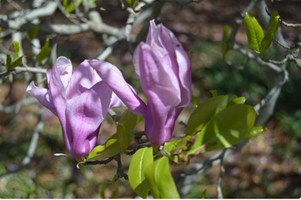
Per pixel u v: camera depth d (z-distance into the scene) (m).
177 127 2.16
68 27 0.99
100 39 1.34
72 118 0.49
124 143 0.51
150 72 0.46
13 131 2.14
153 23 0.46
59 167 1.98
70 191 1.87
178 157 0.48
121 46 3.01
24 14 0.93
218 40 3.17
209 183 1.97
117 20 3.46
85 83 0.49
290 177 2.02
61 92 0.49
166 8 3.73
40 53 0.75
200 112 0.50
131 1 0.62
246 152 2.17
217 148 0.48
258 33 0.57
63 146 2.11
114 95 0.52
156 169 0.46
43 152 2.04
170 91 0.46
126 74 2.60
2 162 1.92
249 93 2.35
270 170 2.07
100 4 3.62
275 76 0.99
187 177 0.99
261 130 0.50
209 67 2.57
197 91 2.44
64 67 0.50
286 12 3.58
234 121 0.48
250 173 2.05
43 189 1.85
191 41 3.11
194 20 3.54
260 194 1.92
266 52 2.34
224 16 3.70
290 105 2.35
